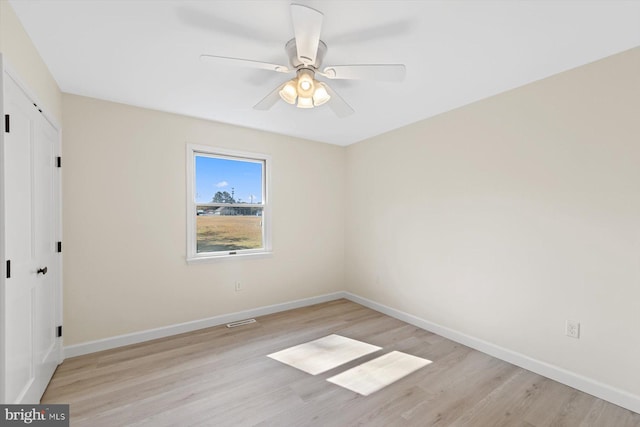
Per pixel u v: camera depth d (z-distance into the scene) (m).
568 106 2.02
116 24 1.55
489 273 2.48
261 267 3.46
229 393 1.91
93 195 2.48
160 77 2.14
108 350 2.51
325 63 1.95
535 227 2.19
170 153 2.86
